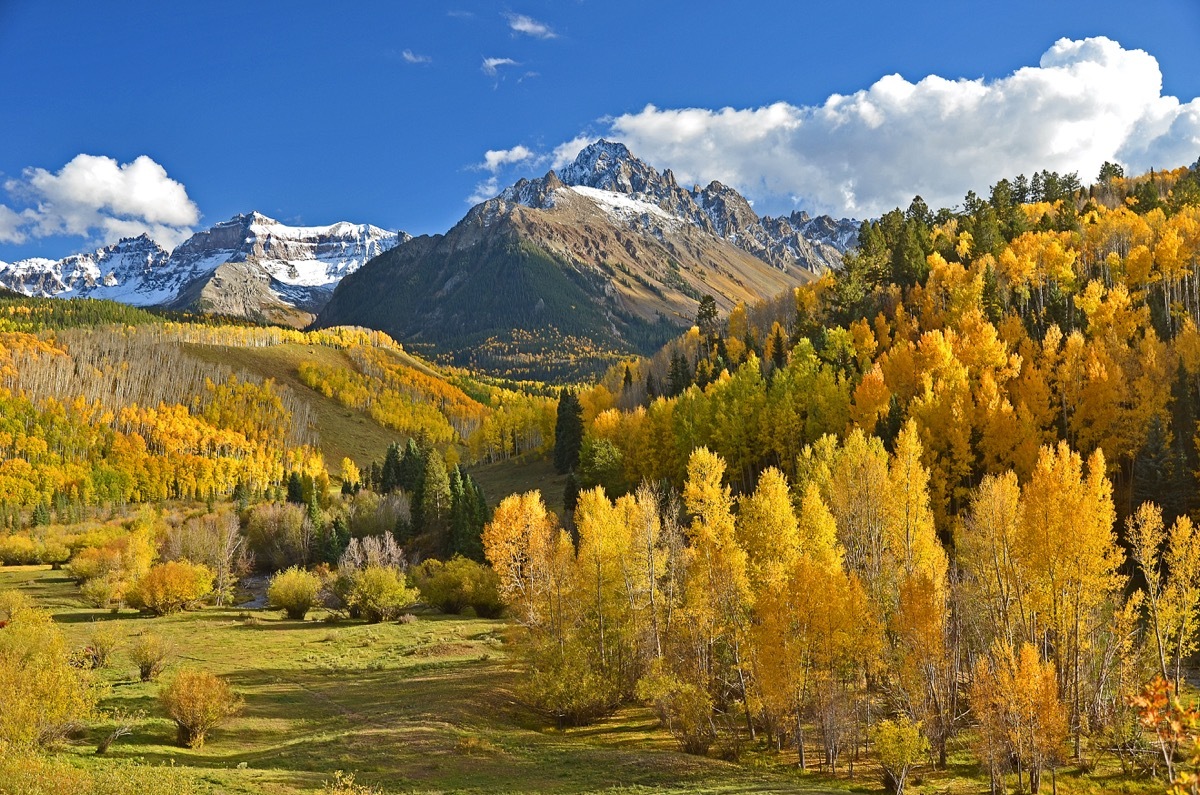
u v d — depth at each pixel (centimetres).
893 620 4634
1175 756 3766
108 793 2612
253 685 5169
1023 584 4453
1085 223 14238
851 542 5662
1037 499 4306
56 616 7994
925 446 7612
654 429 10638
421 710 4569
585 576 5191
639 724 4775
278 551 11769
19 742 3069
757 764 4078
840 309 13175
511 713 4800
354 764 3594
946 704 4469
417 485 11569
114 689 4772
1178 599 4438
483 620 7838
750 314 16950
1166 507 6550
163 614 8169
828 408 9100
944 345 9069
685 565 5097
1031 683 3547
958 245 13825
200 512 16175
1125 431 7350
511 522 7188
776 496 5169
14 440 18475
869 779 3859
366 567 8538
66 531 13650
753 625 4447
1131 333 9631
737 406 9706
